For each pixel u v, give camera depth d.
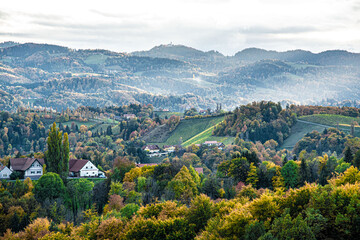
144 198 124.88
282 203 77.69
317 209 70.06
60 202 127.50
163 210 88.50
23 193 134.62
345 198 70.94
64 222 117.12
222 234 71.50
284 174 138.25
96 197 137.38
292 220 69.19
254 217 75.25
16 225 113.19
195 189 127.69
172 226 79.81
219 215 81.31
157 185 137.25
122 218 92.69
